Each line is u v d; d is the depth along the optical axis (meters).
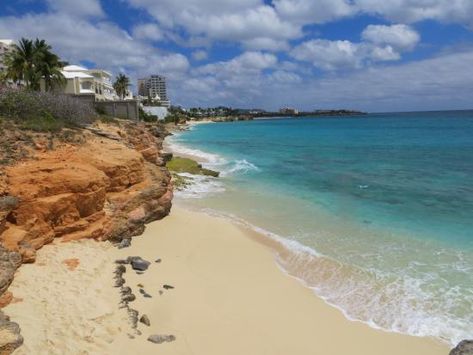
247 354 8.92
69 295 9.77
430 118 169.62
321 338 9.82
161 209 17.55
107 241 14.02
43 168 12.98
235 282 12.49
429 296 11.80
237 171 34.72
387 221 19.27
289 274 13.38
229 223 18.53
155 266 12.85
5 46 76.56
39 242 11.73
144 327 9.36
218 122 196.62
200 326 9.78
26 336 7.82
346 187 27.58
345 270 13.62
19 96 19.81
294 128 116.69
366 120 174.00
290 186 28.00
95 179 13.71
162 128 85.88
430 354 9.38
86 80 66.81
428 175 31.80
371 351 9.45
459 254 14.90
